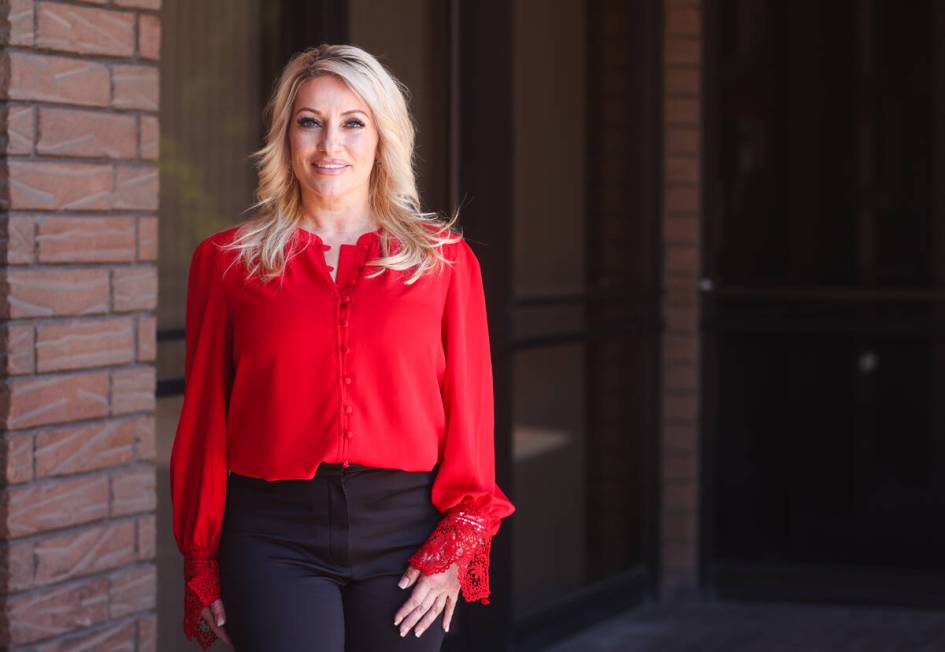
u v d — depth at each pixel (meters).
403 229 3.24
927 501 7.58
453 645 5.98
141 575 4.30
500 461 6.25
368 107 3.22
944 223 7.47
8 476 3.87
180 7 4.83
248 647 3.11
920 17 7.45
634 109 7.30
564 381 6.88
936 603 7.53
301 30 5.29
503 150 6.22
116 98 4.12
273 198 3.29
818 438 7.71
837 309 7.61
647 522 7.54
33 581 3.96
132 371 4.23
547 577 6.81
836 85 7.55
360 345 3.11
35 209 3.92
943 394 7.53
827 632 7.07
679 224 7.58
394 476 3.15
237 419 3.18
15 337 3.87
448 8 5.94
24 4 3.84
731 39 7.57
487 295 6.14
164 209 4.80
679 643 6.84
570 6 6.82
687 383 7.62
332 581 3.15
